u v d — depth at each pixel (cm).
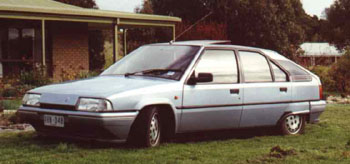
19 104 1343
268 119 823
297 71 870
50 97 684
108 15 2102
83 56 2272
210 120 748
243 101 781
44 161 583
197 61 745
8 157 611
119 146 697
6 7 1820
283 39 4341
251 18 4216
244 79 788
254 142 770
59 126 672
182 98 711
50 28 2159
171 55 764
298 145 741
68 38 2217
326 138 818
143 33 3950
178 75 724
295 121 864
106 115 642
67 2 3988
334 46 6812
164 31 3953
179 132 723
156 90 686
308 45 6681
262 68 820
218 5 4175
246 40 4253
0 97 1560
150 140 690
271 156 637
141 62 771
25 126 923
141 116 678
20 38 2083
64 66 2203
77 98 661
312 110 877
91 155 625
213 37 3116
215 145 729
